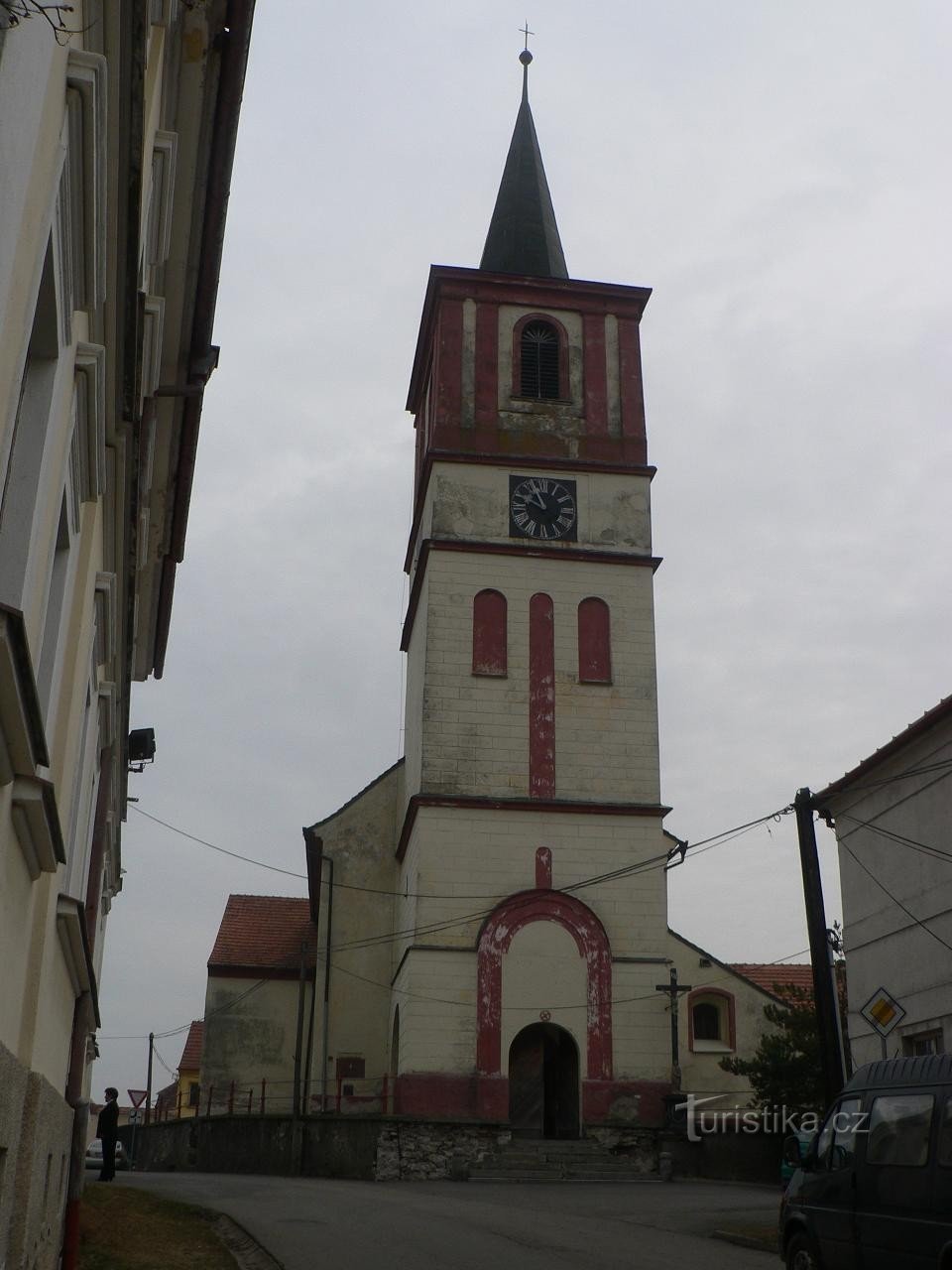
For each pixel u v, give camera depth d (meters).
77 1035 12.94
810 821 20.12
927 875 22.48
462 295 40.84
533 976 34.19
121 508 9.64
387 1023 39.72
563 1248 16.34
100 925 20.52
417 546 41.59
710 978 40.19
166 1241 16.17
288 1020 43.84
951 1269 10.60
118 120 6.46
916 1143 11.45
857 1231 12.09
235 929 46.38
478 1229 18.31
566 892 34.94
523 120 48.56
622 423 40.12
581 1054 33.72
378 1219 19.44
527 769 36.06
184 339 13.30
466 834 35.16
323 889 40.81
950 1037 21.38
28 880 6.94
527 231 45.06
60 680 7.63
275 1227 17.95
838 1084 18.73
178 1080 59.12
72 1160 12.48
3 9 4.04
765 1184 29.91
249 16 10.11
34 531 5.82
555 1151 32.41
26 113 4.42
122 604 11.35
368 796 41.88
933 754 22.44
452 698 36.44
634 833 35.75
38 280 5.00
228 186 11.55
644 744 36.75
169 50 9.96
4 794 5.70
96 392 6.79
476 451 38.94
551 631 37.53
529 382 40.34
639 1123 33.16
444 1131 32.31
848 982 25.52
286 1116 35.44
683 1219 20.55
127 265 7.20
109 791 16.38
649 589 38.38
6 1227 6.61
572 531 38.59
